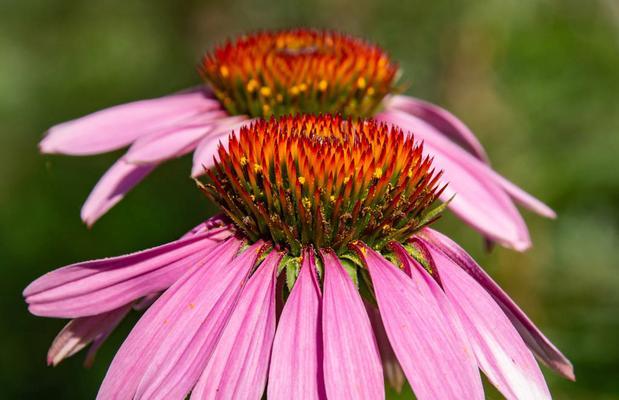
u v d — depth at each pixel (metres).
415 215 0.20
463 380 0.18
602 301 0.34
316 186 0.20
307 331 0.19
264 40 0.24
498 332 0.19
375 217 0.20
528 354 0.19
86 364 0.22
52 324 0.38
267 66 0.23
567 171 0.39
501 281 0.34
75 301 0.20
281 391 0.18
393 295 0.19
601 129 0.42
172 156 0.22
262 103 0.23
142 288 0.20
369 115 0.24
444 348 0.19
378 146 0.20
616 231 0.37
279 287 0.20
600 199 0.38
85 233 0.43
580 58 0.44
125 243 0.42
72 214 0.44
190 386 0.19
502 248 0.35
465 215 0.22
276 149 0.20
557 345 0.31
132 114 0.24
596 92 0.43
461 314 0.20
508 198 0.23
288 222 0.20
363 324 0.19
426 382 0.18
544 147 0.43
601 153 0.40
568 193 0.38
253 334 0.19
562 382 0.30
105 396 0.19
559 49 0.44
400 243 0.20
